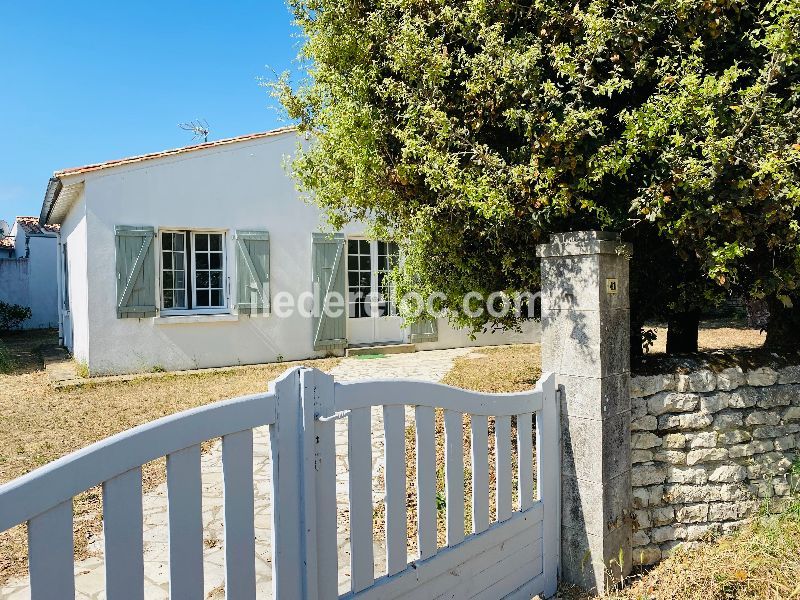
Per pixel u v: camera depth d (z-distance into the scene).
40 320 17.91
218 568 3.11
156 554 3.30
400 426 2.22
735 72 2.65
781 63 2.71
